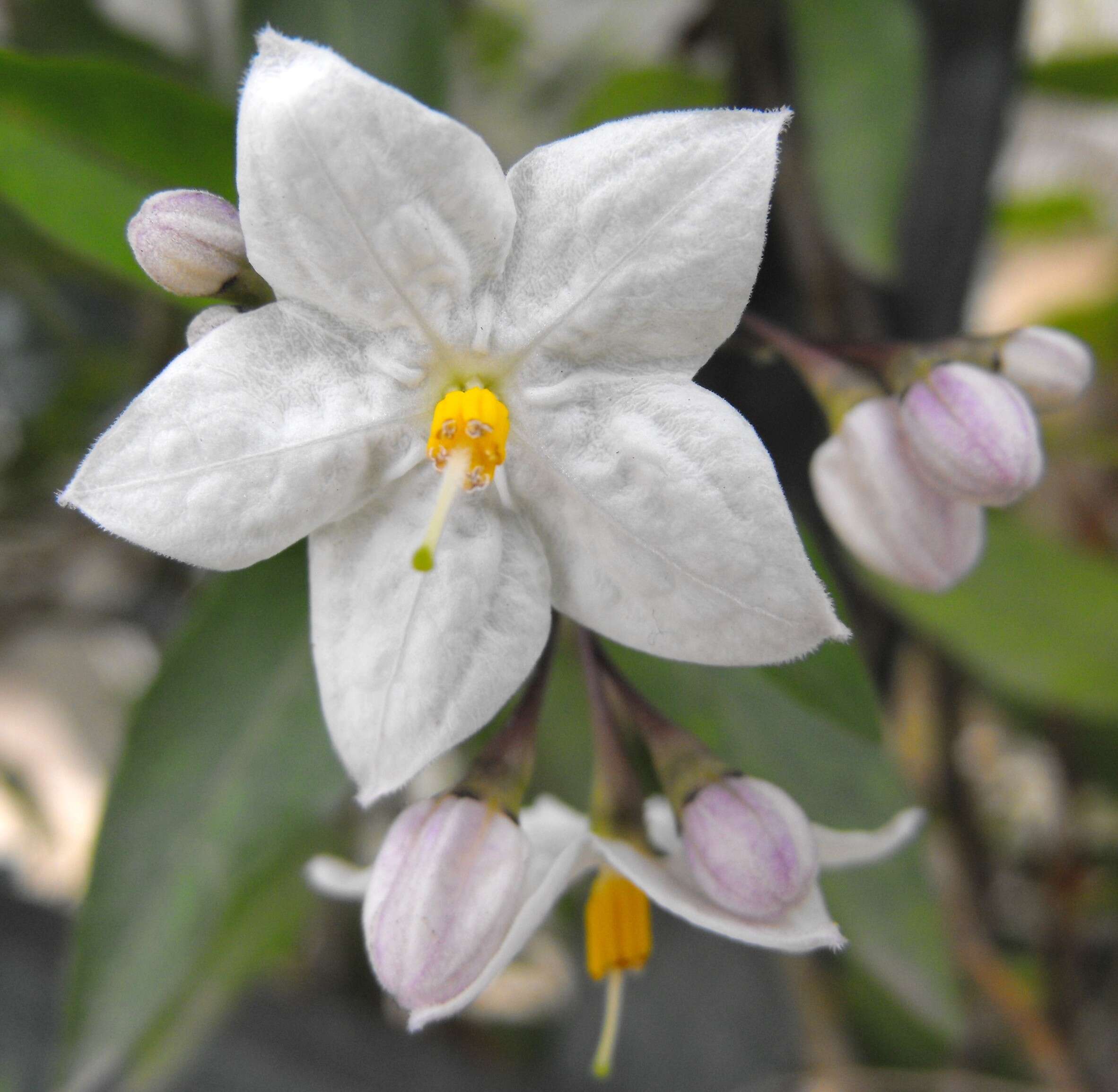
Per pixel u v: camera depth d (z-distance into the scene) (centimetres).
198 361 7
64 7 10
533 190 7
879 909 9
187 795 9
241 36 9
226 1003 10
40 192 8
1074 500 14
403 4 9
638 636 7
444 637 7
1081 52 11
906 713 13
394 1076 12
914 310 10
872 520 8
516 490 7
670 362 7
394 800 12
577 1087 12
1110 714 10
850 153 9
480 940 7
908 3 10
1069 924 13
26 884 15
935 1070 11
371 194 7
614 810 8
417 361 7
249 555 7
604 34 13
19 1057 12
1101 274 17
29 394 13
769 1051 12
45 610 13
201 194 7
